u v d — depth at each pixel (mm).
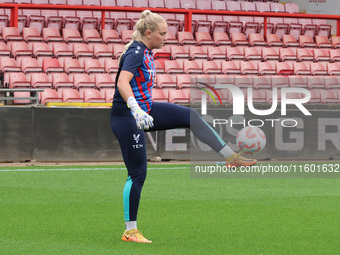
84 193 29734
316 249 17578
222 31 82688
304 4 100750
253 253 16984
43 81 59344
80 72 63438
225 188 32406
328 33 89875
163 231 20344
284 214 24078
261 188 32594
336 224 21859
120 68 17641
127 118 17844
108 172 38812
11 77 58875
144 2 85750
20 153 43406
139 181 18312
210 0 92188
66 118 44250
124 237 18594
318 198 28891
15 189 30938
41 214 23688
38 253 16672
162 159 46875
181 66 69500
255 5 92500
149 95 17922
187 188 32188
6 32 66688
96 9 69438
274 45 80625
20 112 43281
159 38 17641
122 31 74000
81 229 20547
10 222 21875
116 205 26062
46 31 70812
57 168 40594
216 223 21969
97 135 44969
